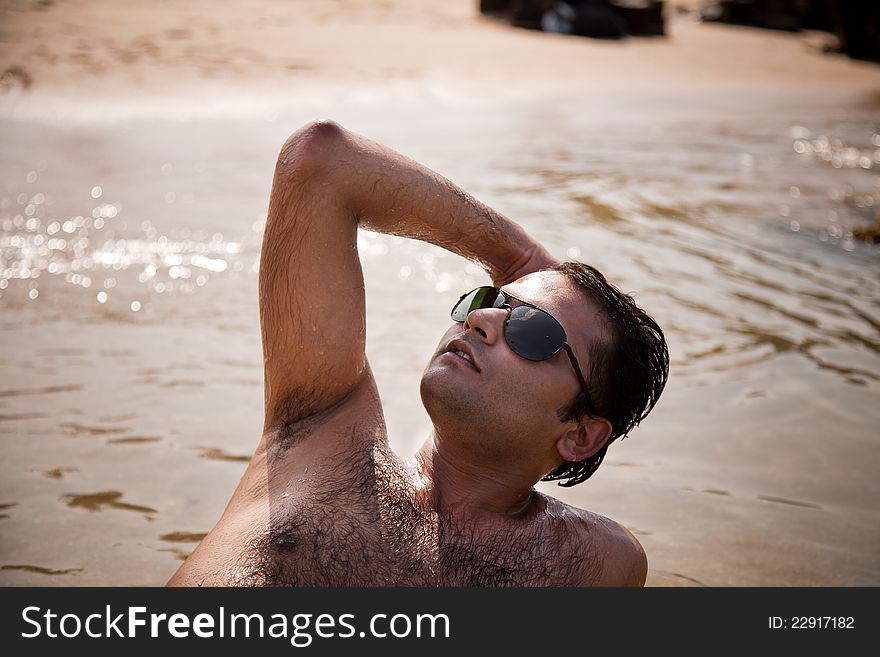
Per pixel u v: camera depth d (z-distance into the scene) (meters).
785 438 3.84
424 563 1.92
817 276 6.21
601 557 2.08
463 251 2.24
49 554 2.80
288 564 1.84
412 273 5.82
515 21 22.31
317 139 2.04
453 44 19.11
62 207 7.07
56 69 13.52
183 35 17.09
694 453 3.68
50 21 16.88
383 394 4.02
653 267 6.14
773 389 4.32
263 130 10.94
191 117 11.57
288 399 2.09
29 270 5.56
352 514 1.91
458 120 12.30
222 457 3.46
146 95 12.64
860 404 4.19
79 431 3.60
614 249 6.47
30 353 4.32
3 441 3.49
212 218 6.92
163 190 7.74
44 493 3.15
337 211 2.04
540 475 2.07
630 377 2.07
